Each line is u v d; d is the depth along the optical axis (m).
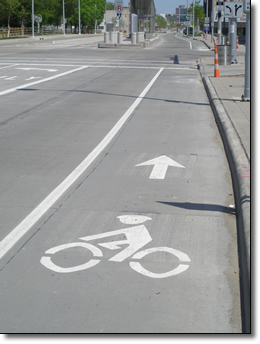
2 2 81.00
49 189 6.73
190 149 9.09
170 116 12.39
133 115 12.47
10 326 3.52
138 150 8.97
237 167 7.13
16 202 6.20
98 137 10.02
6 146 9.25
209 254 4.69
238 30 78.75
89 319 3.59
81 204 6.12
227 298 3.88
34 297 3.91
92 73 22.36
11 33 84.62
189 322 3.54
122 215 5.73
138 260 4.55
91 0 122.50
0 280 4.19
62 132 10.49
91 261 4.53
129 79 20.16
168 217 5.66
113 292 3.97
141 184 6.96
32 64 26.38
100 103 14.27
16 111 13.02
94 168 7.79
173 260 4.55
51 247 4.85
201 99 15.25
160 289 4.01
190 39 74.75
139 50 40.28
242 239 4.76
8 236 5.12
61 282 4.14
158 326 3.49
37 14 94.12
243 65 25.12
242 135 9.24
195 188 6.79
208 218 5.64
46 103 14.27
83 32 133.38
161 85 18.34
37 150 8.95
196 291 3.99
